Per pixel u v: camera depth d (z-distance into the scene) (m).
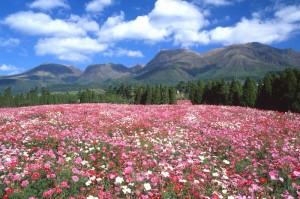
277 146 13.60
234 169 10.34
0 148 12.23
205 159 11.55
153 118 22.94
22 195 7.37
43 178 8.70
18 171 9.04
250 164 11.16
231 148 13.62
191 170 9.99
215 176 9.45
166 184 8.69
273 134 16.48
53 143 13.51
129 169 8.95
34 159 10.38
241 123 20.25
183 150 12.43
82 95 89.88
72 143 13.52
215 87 60.94
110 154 11.82
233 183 8.66
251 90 44.66
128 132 17.47
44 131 15.95
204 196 7.62
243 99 45.06
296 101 32.38
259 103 41.12
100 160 11.19
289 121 21.88
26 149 12.34
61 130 16.88
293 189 8.56
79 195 7.62
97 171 9.82
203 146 14.12
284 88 34.41
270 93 38.75
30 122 20.05
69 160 10.42
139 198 7.49
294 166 10.13
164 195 7.75
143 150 12.37
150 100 73.00
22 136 14.96
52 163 9.88
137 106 36.34
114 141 13.79
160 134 16.28
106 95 103.44
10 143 13.20
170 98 72.50
